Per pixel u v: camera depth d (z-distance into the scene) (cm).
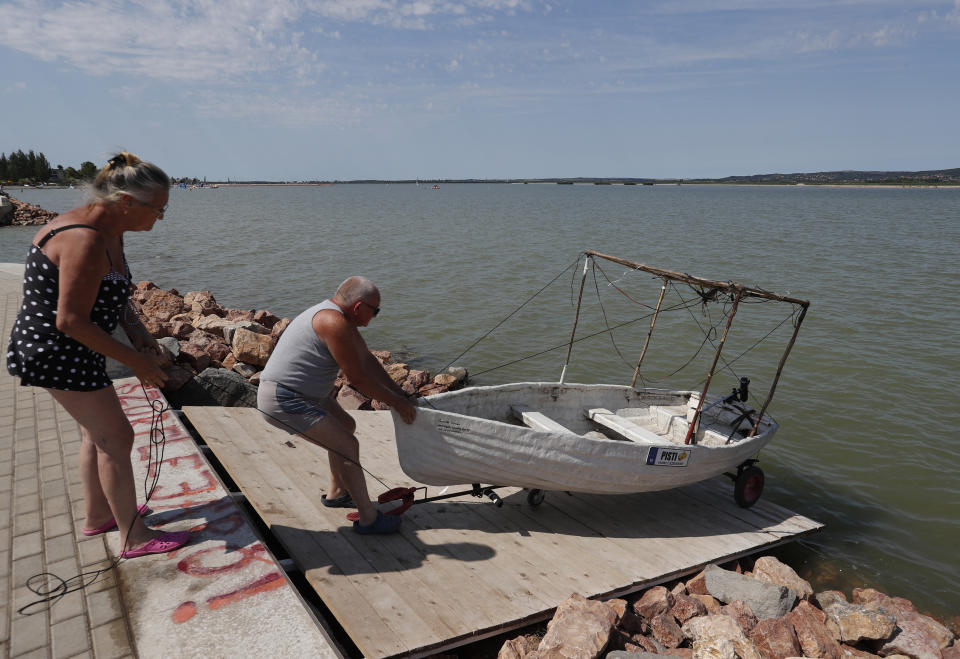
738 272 2614
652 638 475
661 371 1347
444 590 429
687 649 476
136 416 584
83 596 333
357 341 410
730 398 760
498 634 446
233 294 2152
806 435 1011
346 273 2581
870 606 556
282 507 498
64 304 281
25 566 356
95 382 321
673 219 6569
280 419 411
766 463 916
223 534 397
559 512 598
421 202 12631
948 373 1308
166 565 362
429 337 1606
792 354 1444
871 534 738
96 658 292
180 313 1446
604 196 19275
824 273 2581
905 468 902
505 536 529
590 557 520
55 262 288
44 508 421
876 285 2298
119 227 310
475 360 1415
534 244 3728
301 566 427
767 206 10762
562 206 10412
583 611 420
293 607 336
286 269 2692
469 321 1773
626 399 785
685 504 680
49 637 303
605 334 1630
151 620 319
